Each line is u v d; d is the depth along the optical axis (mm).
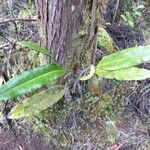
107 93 897
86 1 669
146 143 852
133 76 730
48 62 820
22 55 905
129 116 896
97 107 887
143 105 906
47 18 717
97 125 880
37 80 703
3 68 906
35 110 766
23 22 985
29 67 893
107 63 755
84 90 873
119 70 741
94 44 768
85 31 726
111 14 1053
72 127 871
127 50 743
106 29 1019
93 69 766
